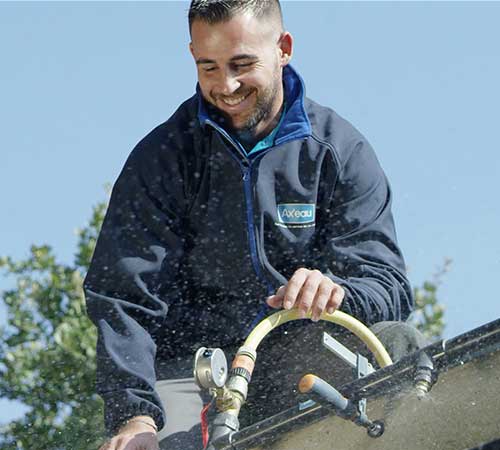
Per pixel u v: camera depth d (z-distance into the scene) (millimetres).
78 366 9891
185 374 5945
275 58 5984
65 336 9922
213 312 6062
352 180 6098
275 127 6090
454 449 4746
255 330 5410
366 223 6047
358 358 5355
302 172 6066
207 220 6023
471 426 4699
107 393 5633
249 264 5988
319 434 4863
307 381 4629
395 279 5945
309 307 5430
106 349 5707
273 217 5992
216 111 6066
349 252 5977
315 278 5469
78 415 9688
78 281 10328
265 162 6020
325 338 5242
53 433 9641
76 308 10227
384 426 4781
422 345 5676
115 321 5809
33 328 10203
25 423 9680
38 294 10297
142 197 6035
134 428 5496
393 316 5922
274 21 5988
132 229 6008
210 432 5156
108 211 6082
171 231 6031
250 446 4918
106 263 5953
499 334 4539
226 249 6004
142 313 5871
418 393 4617
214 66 5863
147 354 5715
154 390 5648
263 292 6004
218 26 5828
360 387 4766
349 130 6242
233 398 5168
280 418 4855
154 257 5961
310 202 6035
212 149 6008
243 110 5941
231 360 6008
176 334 6051
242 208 5984
